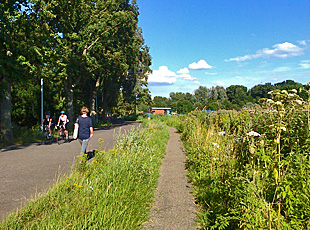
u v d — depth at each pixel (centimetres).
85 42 2445
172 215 484
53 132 1994
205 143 873
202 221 442
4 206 498
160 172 803
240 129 648
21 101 2419
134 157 722
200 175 660
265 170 387
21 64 1584
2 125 1611
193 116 1728
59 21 2216
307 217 330
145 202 529
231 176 433
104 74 3459
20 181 673
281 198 362
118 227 393
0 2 1616
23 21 1680
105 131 2505
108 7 2773
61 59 2158
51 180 682
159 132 1819
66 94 2667
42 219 391
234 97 11888
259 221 333
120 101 6372
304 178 361
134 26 3180
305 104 596
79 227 366
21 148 1345
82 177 577
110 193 482
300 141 502
